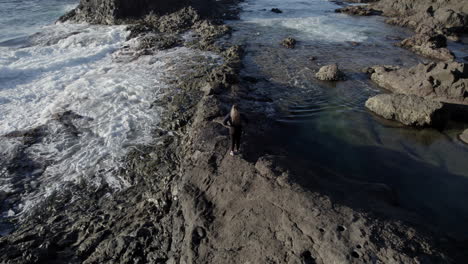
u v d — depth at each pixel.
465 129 13.91
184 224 8.47
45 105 16.31
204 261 7.22
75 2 44.38
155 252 8.21
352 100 17.12
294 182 8.27
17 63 21.47
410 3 40.88
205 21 32.06
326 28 33.25
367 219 6.94
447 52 23.80
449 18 33.59
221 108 13.75
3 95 17.12
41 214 10.11
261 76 20.08
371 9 43.44
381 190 9.48
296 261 6.45
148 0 34.44
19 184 11.23
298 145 13.02
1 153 12.59
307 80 19.64
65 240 8.88
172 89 17.70
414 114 14.27
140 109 15.77
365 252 6.14
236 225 7.70
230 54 23.38
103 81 18.81
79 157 12.55
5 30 30.31
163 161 12.05
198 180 9.38
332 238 6.54
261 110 15.48
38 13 37.91
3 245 8.58
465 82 15.79
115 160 12.38
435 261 6.01
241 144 10.64
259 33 30.61
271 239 7.07
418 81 17.33
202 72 19.77
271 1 50.50
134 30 29.00
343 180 10.05
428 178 11.07
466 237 8.45
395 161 12.04
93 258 8.16
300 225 7.05
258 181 8.59
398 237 6.48
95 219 9.57
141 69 20.91
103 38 27.05
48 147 13.11
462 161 11.98
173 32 29.53
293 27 33.41
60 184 11.27
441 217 9.31
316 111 15.89
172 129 14.11
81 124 14.60
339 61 23.23
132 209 9.88
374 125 14.62
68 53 24.16
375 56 24.53
